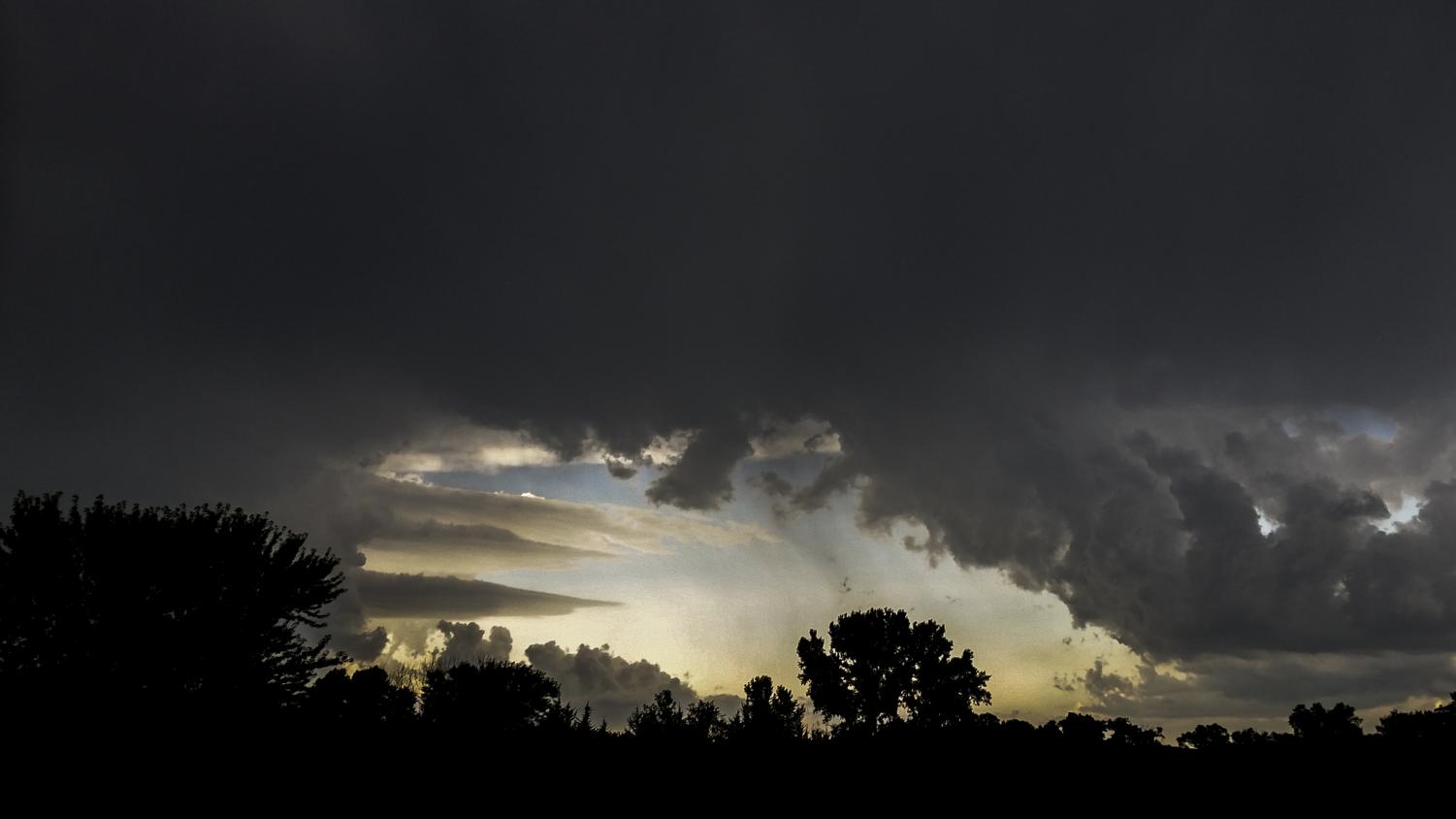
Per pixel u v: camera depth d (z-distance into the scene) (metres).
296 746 18.31
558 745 19.61
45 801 13.39
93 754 16.52
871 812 15.25
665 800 15.40
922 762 19.53
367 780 15.53
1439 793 16.19
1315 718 43.72
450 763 17.30
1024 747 21.19
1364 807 15.53
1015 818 14.95
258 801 13.90
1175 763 19.39
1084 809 15.65
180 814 13.06
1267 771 18.12
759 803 15.49
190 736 19.23
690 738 21.69
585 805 14.77
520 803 14.72
